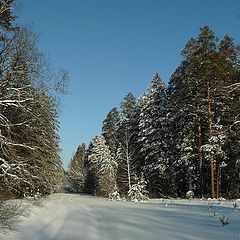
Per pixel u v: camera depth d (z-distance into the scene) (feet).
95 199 160.76
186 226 47.55
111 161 222.48
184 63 132.87
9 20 70.95
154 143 151.64
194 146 135.64
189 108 132.46
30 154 92.02
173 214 67.62
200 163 127.85
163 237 38.47
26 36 70.74
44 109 83.05
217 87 120.06
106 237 40.83
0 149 74.33
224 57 123.13
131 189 147.43
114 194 162.20
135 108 195.72
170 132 150.92
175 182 149.38
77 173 343.26
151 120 153.99
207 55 128.06
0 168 69.36
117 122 246.47
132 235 41.14
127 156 170.19
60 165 132.57
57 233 45.39
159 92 158.92
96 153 261.03
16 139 86.12
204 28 129.70
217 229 43.32
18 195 94.17
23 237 40.98
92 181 281.13
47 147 108.27
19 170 73.00
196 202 103.14
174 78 144.36
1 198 69.97
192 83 130.41
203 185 136.77
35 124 91.35
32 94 73.61
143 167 158.61
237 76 119.96
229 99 124.88
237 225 46.39
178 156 144.97
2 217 44.57
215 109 131.95
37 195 97.96
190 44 131.03
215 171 134.41
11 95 70.64
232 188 130.00
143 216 65.67
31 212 63.46
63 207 95.86
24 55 70.59
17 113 79.10
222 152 122.11
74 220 62.13
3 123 75.05
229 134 121.90
